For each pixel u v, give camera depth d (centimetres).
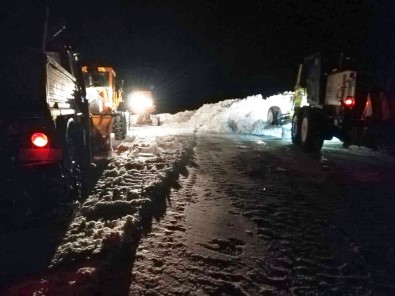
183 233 469
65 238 416
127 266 379
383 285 371
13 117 472
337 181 763
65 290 315
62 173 511
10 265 358
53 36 609
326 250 442
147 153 977
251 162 959
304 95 1431
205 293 342
